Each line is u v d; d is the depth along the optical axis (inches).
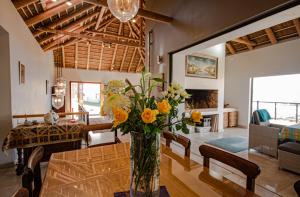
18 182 102.3
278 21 86.7
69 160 57.2
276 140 137.7
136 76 429.4
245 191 40.9
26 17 164.7
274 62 232.7
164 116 34.3
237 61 278.5
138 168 34.3
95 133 213.2
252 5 82.9
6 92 123.9
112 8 81.1
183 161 57.3
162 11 162.9
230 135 214.5
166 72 159.0
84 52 358.9
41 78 241.3
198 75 220.5
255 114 158.7
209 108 231.5
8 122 124.6
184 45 134.3
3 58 122.0
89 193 39.2
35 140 113.4
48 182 43.6
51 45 265.9
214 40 119.2
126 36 313.9
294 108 242.2
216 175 48.5
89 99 400.8
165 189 40.9
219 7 101.5
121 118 31.7
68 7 189.9
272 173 113.1
